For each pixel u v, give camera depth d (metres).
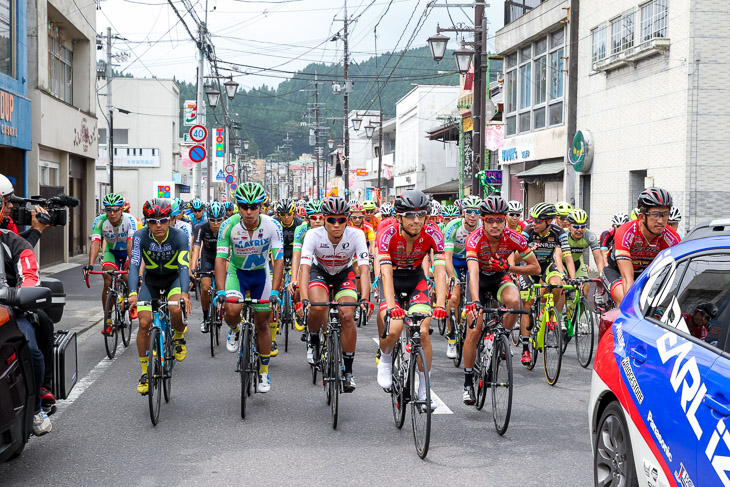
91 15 25.98
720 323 3.18
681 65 15.23
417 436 5.21
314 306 6.38
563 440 5.51
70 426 5.84
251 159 133.12
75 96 25.83
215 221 9.48
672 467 3.20
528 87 24.39
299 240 7.14
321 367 6.76
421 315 5.49
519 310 5.84
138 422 5.96
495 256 6.52
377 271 5.82
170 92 51.59
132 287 6.37
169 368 6.56
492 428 5.86
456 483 4.54
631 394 3.69
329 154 85.94
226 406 6.56
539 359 8.77
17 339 4.47
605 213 18.84
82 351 9.23
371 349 9.55
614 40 18.30
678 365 3.29
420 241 5.73
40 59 19.94
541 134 22.88
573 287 8.16
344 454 5.15
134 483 4.53
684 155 15.08
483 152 17.75
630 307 4.24
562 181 21.80
